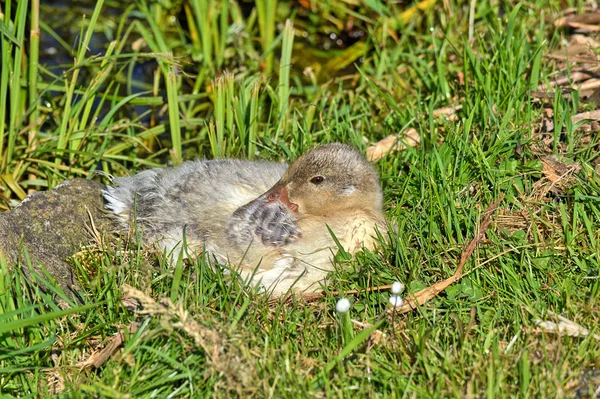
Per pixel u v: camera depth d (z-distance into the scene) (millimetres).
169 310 7410
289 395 7086
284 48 12086
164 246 9414
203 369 7477
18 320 7488
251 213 9328
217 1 14758
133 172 11320
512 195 9531
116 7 15656
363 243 9258
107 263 8992
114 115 13211
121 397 7047
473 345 7598
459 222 9289
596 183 9438
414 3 14438
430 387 7121
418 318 8055
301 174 9664
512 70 11477
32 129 11594
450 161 10055
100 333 8227
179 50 14516
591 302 7930
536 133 10578
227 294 8336
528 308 7871
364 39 14820
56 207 9766
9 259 9086
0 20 10453
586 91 11344
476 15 13633
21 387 7789
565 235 8727
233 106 11484
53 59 14375
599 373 7230
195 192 9711
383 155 11141
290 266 9070
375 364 7492
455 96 12016
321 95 12977
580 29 13039
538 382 7000
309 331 8047
